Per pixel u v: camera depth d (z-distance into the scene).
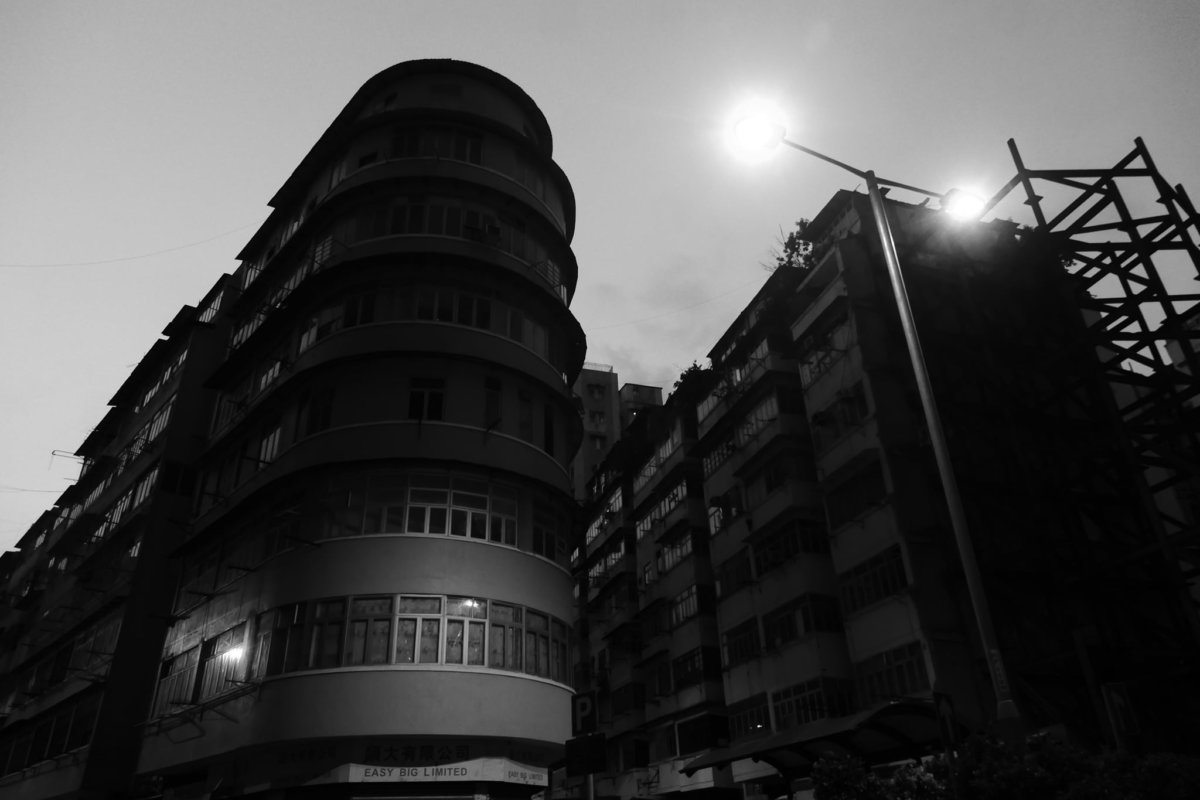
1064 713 19.34
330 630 18.30
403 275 22.41
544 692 19.41
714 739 30.77
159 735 22.56
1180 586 19.19
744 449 30.83
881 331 25.22
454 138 25.02
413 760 17.61
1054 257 23.14
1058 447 23.00
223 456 26.81
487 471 20.48
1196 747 19.42
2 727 33.34
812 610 25.27
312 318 23.62
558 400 23.69
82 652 29.34
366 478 19.92
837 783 12.80
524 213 24.62
